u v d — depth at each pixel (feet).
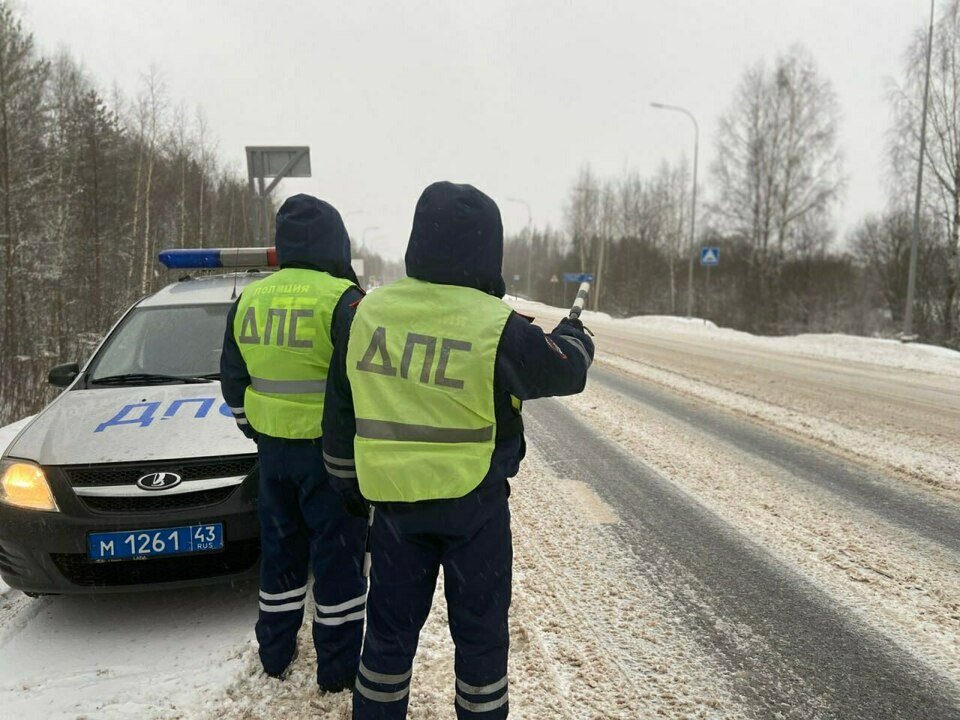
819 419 25.11
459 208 6.33
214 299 15.29
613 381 35.12
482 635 6.43
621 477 17.57
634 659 9.05
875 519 14.48
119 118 100.68
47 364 51.37
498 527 6.50
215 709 7.93
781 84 112.68
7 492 9.91
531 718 7.75
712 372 39.17
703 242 157.28
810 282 125.08
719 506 15.30
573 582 11.37
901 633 9.83
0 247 70.69
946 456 19.65
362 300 6.80
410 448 6.28
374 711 6.58
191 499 9.91
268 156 37.01
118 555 9.66
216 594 11.28
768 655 9.20
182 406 11.63
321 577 8.16
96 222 92.27
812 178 114.01
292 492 8.41
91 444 10.40
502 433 6.59
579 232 216.13
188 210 115.34
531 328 6.38
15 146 76.59
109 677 8.71
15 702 8.16
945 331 88.38
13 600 11.27
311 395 7.97
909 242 110.63
